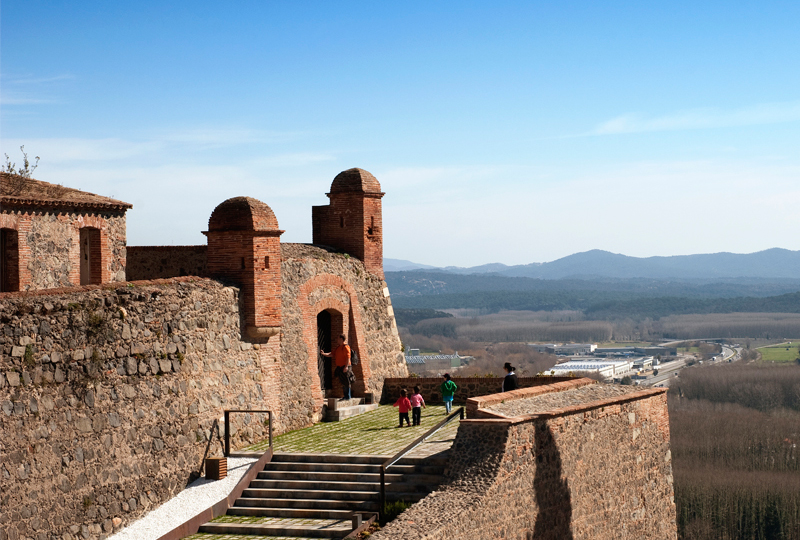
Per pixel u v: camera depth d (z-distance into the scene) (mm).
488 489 17344
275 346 24422
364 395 29250
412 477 19266
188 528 18375
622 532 22906
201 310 21516
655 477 25109
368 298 30641
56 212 27141
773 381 112000
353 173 30922
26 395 16312
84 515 17312
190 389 20812
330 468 20391
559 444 20141
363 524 17359
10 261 25750
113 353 18500
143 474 18969
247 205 23375
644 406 24781
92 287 18719
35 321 16656
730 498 78812
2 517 15539
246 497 19875
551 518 19531
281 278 25391
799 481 78688
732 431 92688
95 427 17844
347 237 30812
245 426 22594
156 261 30516
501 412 19109
